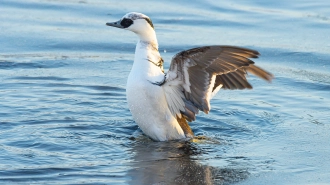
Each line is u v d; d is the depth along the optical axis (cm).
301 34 1903
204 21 2005
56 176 1001
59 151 1113
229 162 1091
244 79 1166
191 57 1082
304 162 1092
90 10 2095
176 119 1202
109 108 1359
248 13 2100
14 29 1888
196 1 2225
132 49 1783
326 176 1032
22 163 1048
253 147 1166
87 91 1460
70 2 2188
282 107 1382
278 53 1747
